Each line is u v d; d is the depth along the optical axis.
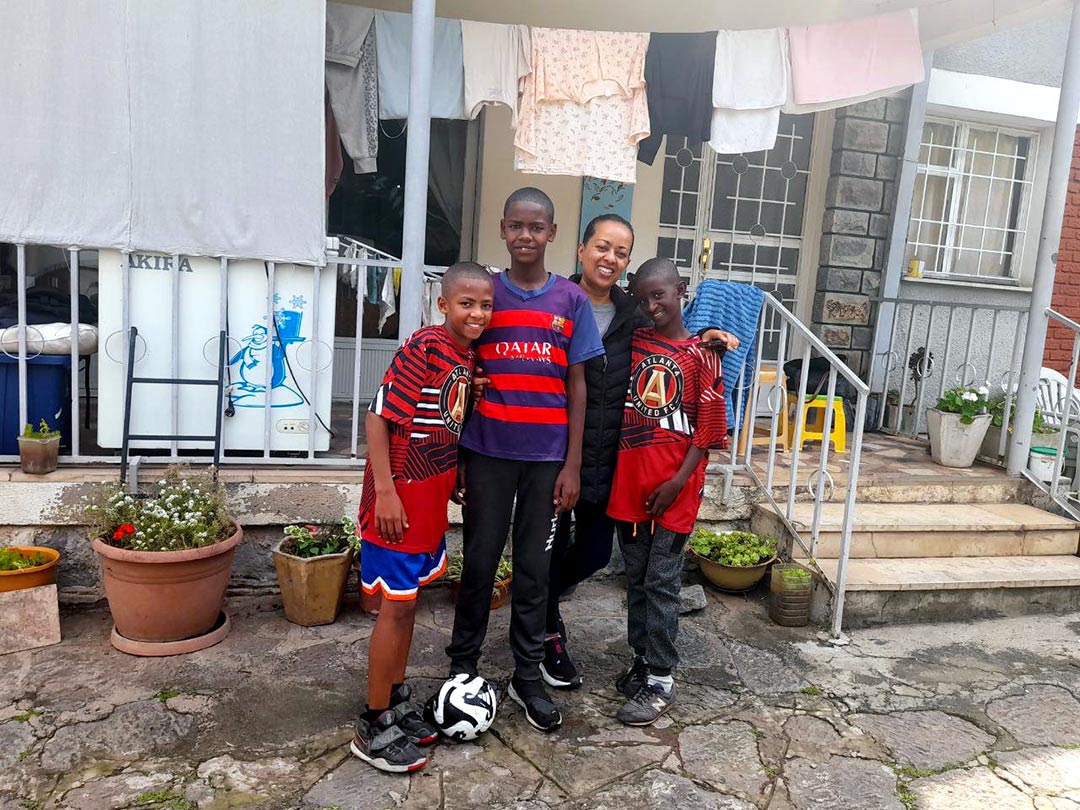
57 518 3.40
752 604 3.93
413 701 2.87
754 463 4.68
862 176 6.06
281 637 3.31
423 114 3.51
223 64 3.39
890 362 6.23
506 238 2.53
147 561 2.95
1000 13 4.68
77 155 3.31
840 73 4.21
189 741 2.59
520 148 4.06
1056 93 6.25
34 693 2.81
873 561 4.04
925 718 2.98
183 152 3.40
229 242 3.50
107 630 3.31
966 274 6.63
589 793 2.45
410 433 2.41
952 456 4.94
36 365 3.51
